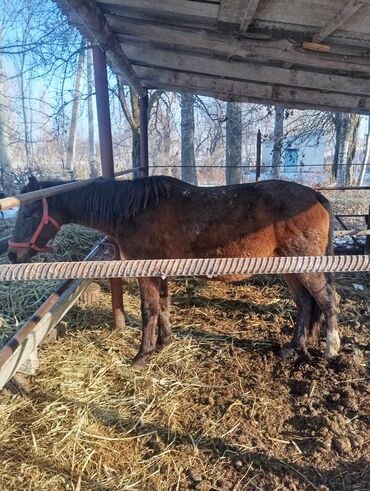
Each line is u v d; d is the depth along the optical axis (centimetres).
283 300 420
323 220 283
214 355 312
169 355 308
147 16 286
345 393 263
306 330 314
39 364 285
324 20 260
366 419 242
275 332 350
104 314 373
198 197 287
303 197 279
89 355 302
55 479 195
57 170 1507
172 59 391
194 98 940
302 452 221
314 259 145
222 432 233
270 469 209
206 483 198
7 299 345
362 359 306
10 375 216
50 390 260
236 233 278
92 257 344
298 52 322
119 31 323
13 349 210
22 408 243
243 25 279
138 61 408
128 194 288
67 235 520
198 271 145
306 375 287
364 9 238
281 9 251
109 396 259
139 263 145
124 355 307
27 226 286
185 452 218
